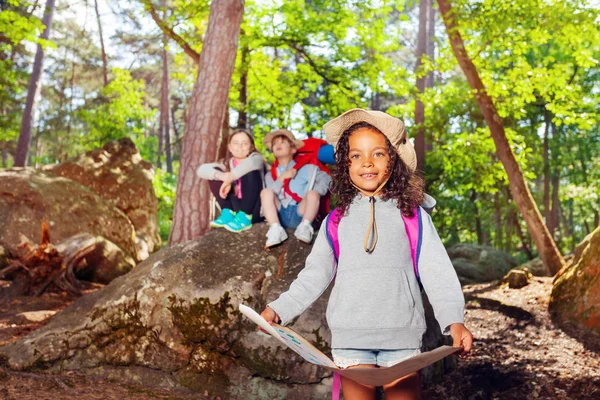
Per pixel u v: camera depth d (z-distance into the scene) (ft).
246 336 15.47
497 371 18.08
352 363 8.06
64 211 35.88
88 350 15.76
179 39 38.22
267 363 15.23
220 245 17.12
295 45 51.34
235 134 17.72
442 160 69.21
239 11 25.39
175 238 24.39
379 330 7.91
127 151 45.68
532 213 34.24
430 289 7.97
